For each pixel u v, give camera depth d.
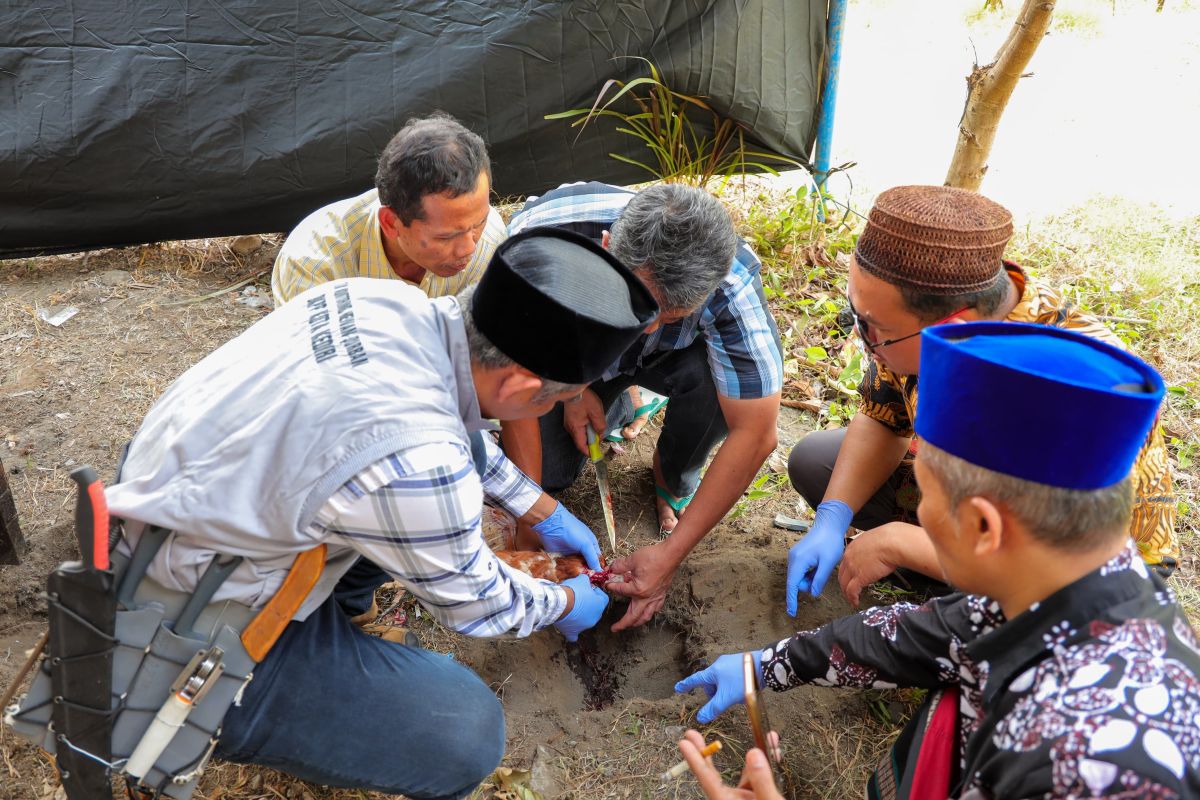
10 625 2.39
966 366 1.15
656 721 2.30
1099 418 1.08
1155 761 1.05
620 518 2.98
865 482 2.48
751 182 4.72
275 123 3.77
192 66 3.65
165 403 1.67
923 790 1.57
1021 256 4.16
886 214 1.80
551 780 2.17
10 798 2.03
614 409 3.11
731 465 2.46
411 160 2.17
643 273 2.00
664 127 4.11
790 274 3.99
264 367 1.60
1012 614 1.28
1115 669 1.13
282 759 1.79
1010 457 1.15
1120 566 1.21
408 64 3.74
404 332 1.61
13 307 3.64
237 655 1.61
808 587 2.44
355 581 2.20
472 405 1.69
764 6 3.84
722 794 1.61
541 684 2.49
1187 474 3.10
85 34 3.57
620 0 3.71
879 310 1.89
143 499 1.55
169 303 3.74
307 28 3.66
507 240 1.62
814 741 2.24
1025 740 1.15
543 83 3.84
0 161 3.63
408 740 1.83
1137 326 3.76
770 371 2.36
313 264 2.54
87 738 1.59
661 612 2.64
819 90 4.13
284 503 1.51
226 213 3.91
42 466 2.92
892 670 1.77
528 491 2.35
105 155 3.70
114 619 1.54
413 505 1.51
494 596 1.75
